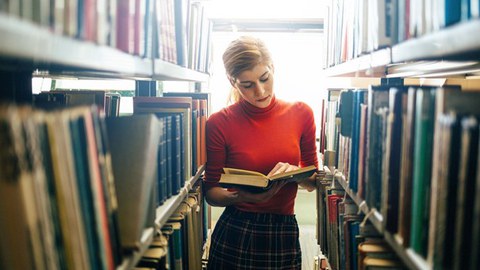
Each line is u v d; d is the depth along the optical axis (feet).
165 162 4.18
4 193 1.54
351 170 4.27
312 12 10.19
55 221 1.80
